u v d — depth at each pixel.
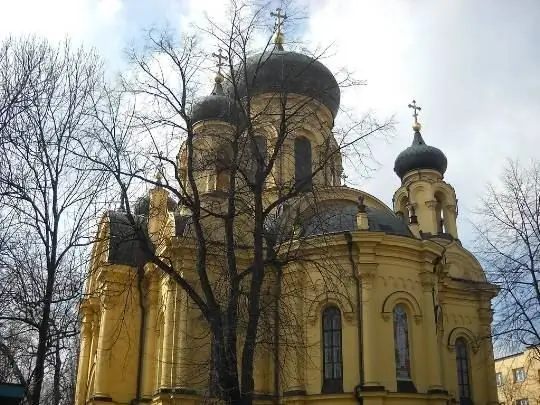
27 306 19.59
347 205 32.44
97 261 25.39
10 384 14.57
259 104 24.73
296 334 20.62
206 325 24.61
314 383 28.27
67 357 25.83
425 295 30.69
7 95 20.12
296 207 21.45
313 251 27.47
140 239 18.72
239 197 20.28
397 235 30.23
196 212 18.53
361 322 28.56
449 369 37.09
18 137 19.81
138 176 18.42
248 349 17.41
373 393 27.05
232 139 20.55
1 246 20.11
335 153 19.75
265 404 28.59
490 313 39.31
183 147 21.11
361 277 29.25
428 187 43.59
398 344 29.61
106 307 32.78
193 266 29.27
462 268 41.44
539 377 45.62
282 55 21.95
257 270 18.17
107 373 32.62
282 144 21.23
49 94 20.47
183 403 27.19
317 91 21.08
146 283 33.59
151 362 31.88
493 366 38.28
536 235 24.59
